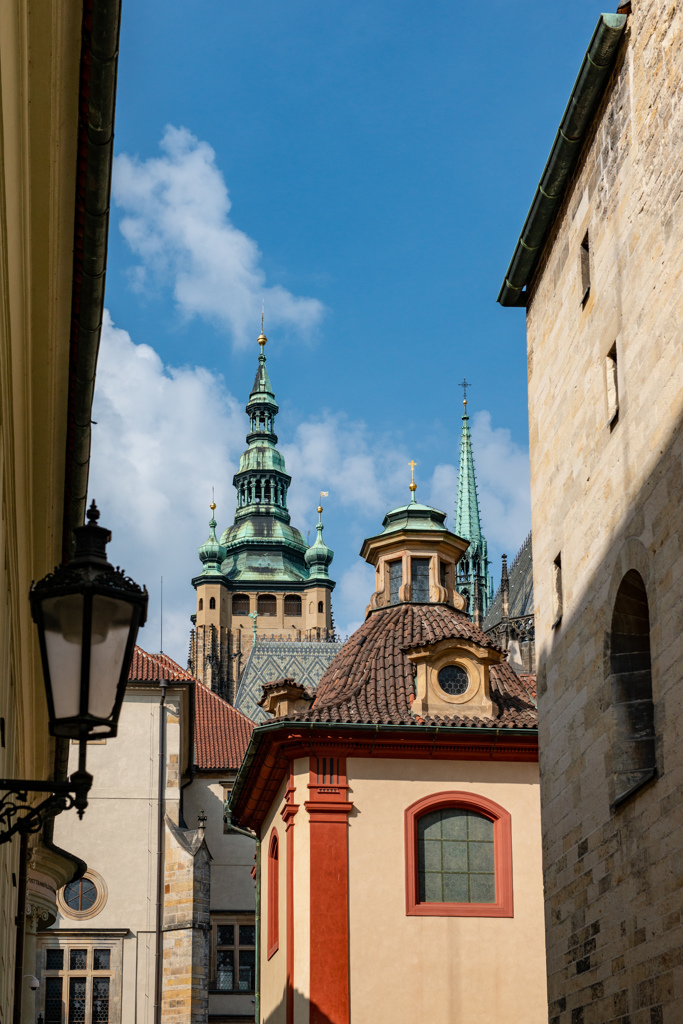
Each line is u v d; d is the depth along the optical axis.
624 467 20.22
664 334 18.48
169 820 55.50
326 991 30.02
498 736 32.12
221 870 60.84
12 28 9.97
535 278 26.67
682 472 17.42
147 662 58.50
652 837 18.11
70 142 13.10
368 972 30.38
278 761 32.75
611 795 20.19
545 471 25.27
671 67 18.55
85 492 19.88
